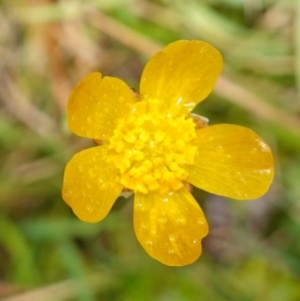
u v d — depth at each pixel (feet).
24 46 0.43
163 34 0.42
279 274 0.43
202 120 0.32
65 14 0.42
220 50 0.43
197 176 0.32
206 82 0.32
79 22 0.42
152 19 0.42
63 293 0.40
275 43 0.43
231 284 0.42
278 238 0.43
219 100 0.42
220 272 0.43
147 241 0.32
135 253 0.42
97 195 0.31
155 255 0.32
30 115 0.42
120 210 0.42
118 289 0.41
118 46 0.43
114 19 0.42
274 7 0.42
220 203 0.43
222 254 0.43
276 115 0.42
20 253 0.40
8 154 0.42
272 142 0.43
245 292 0.42
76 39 0.43
